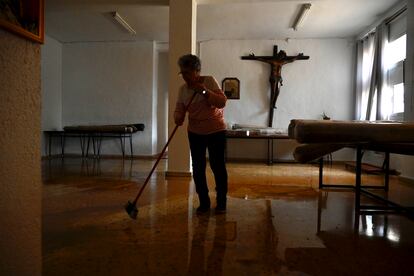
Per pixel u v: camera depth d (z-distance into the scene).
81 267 1.39
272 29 6.13
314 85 6.65
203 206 2.36
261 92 6.75
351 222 2.17
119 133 6.84
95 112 7.26
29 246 0.70
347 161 6.46
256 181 3.92
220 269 1.39
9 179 0.63
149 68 7.10
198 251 1.59
